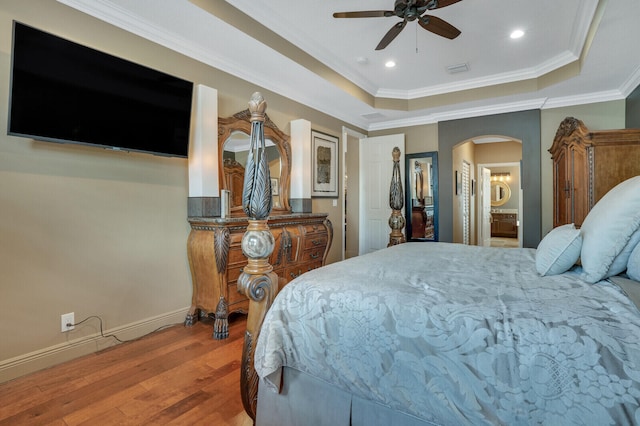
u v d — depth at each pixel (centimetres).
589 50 298
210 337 259
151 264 266
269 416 140
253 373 150
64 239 217
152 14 242
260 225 155
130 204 252
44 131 193
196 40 279
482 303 109
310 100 434
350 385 117
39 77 189
